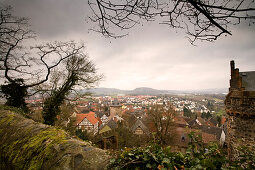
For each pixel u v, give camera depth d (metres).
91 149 1.63
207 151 1.94
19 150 1.77
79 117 40.94
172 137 24.03
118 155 1.65
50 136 1.83
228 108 7.68
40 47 13.62
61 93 14.59
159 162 1.62
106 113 76.75
